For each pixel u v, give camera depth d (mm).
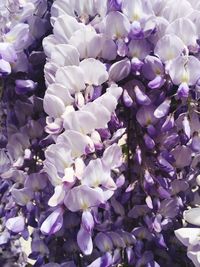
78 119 185
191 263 225
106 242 215
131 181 213
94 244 217
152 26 193
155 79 195
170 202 214
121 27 197
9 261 296
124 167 206
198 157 220
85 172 180
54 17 210
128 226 222
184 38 198
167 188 207
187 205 230
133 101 203
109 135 189
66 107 192
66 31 200
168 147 207
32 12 217
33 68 215
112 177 206
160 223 214
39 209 218
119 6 195
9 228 220
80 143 183
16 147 223
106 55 201
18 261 300
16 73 215
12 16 217
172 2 199
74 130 186
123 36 198
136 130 210
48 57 205
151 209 214
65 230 218
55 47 195
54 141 197
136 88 201
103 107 185
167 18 201
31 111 221
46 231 179
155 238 214
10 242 283
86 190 178
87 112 184
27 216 222
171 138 205
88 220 180
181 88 192
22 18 216
